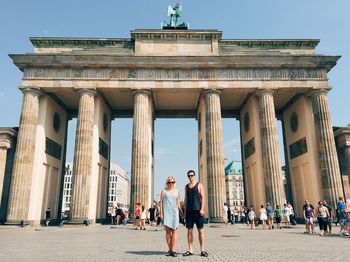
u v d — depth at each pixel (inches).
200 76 2258.9
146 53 2319.1
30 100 2167.8
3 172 2137.1
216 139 2133.4
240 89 2274.9
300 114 2445.9
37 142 2181.3
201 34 2353.6
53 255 609.6
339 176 2092.8
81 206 1962.4
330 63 2251.5
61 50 2367.1
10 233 1416.1
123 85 2223.2
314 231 1501.0
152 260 521.7
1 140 2162.9
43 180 2212.1
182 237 1135.6
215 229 1679.4
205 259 533.3
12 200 1963.6
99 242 915.4
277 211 1835.6
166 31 2348.7
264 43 2421.3
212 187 2043.6
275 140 2143.2
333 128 2421.3
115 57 2208.4
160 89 2261.3
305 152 2352.4
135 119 2171.5
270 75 2265.0
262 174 2213.3
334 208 2017.7
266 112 2192.4
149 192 2197.3
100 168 2423.7
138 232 1418.6
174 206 586.2
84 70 2237.9
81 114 2148.1
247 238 1075.9
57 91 2295.8
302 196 2404.0
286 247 762.8
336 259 546.9
